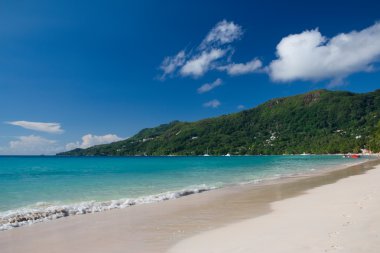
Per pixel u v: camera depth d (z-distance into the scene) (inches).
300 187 1011.9
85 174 1888.5
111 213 641.0
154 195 892.6
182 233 462.3
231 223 518.3
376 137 5989.2
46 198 885.2
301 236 395.9
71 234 474.0
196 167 2699.3
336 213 528.7
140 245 407.2
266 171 2020.2
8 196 925.2
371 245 339.0
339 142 7278.5
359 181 1088.2
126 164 3627.0
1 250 402.3
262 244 375.6
